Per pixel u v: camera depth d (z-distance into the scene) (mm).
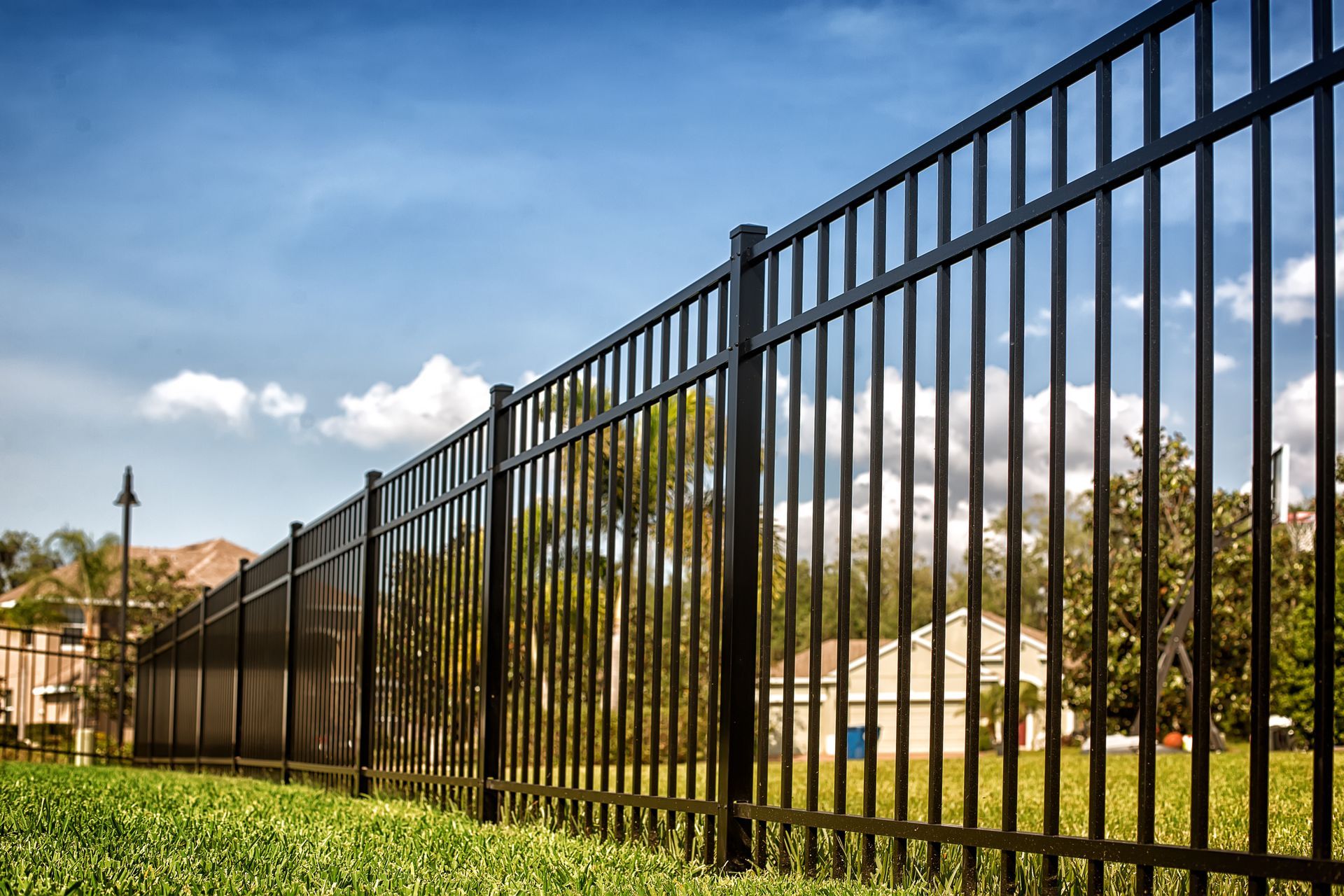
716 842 3635
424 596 6578
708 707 3734
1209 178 2215
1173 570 14633
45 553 28156
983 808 6414
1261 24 2135
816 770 3232
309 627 8828
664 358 4211
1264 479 2039
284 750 9039
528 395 5391
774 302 3643
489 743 5414
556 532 4941
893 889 2863
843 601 3150
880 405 3047
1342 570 14773
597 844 4012
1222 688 14703
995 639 23500
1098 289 2422
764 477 3545
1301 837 4336
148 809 4922
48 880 2920
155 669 13758
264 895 2916
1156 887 2957
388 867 3385
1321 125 2016
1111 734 15812
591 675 4508
